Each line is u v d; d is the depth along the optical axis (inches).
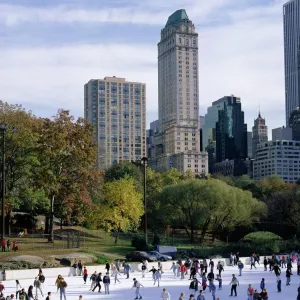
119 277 2659.9
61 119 3592.5
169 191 4630.9
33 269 2561.5
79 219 3772.1
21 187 3681.1
